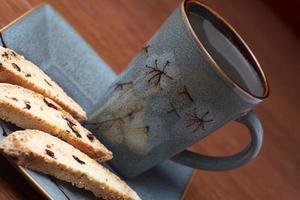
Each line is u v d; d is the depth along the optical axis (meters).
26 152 0.44
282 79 0.81
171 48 0.49
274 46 0.86
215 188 0.63
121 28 0.70
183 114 0.50
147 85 0.50
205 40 0.50
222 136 0.69
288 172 0.72
